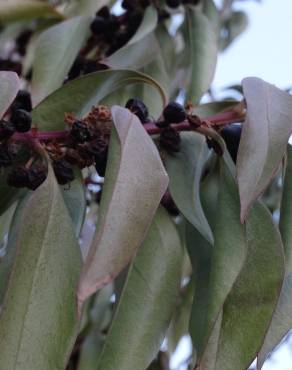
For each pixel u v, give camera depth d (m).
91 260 0.23
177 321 0.47
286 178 0.30
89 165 0.31
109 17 0.46
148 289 0.29
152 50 0.42
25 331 0.25
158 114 0.40
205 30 0.45
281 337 0.27
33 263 0.26
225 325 0.27
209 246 0.30
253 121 0.27
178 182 0.31
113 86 0.33
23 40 0.59
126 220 0.24
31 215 0.27
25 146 0.31
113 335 0.28
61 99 0.32
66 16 0.53
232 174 0.29
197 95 0.42
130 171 0.25
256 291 0.27
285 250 0.29
